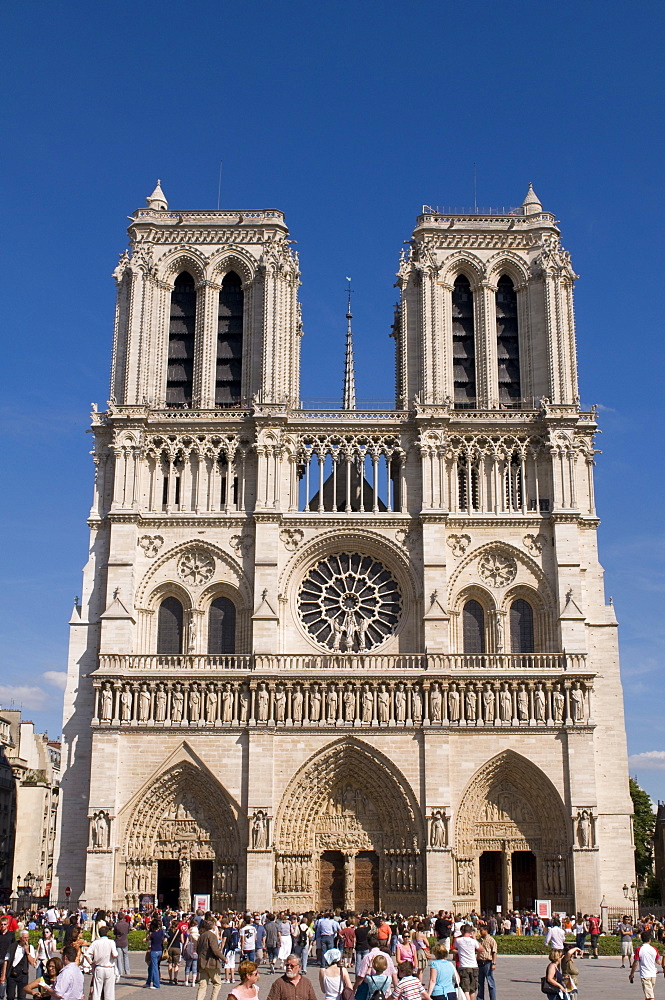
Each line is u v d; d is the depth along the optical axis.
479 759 94.81
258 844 92.00
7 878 142.12
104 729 94.75
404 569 101.75
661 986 60.25
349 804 95.81
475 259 110.94
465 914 91.50
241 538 102.06
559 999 37.59
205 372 107.56
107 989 41.19
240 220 111.25
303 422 104.25
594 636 101.19
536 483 104.44
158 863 94.81
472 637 102.31
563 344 107.50
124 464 103.12
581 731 95.25
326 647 100.12
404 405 108.31
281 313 107.88
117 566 100.06
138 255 109.00
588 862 92.25
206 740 94.69
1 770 137.12
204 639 100.81
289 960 30.20
